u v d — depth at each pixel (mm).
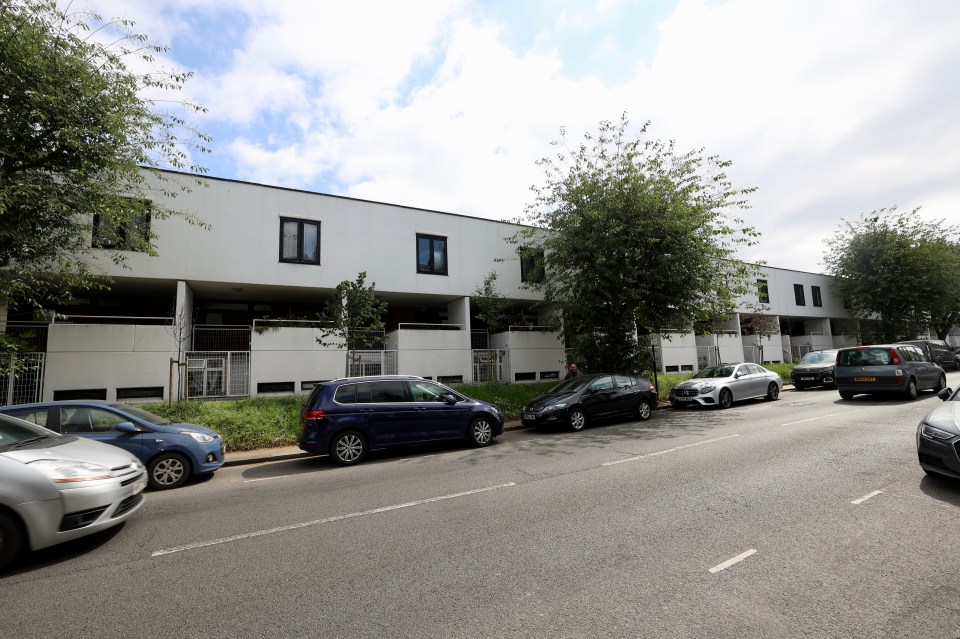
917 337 30375
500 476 7016
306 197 15086
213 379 12828
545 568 3791
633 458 7766
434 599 3367
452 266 17172
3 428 5070
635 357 15219
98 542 4852
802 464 6727
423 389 9539
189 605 3436
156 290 14844
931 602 3037
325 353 14289
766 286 27609
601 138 14445
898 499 5059
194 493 6973
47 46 7930
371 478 7402
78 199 8414
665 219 13023
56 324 11719
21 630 3150
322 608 3311
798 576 3461
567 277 15344
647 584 3438
